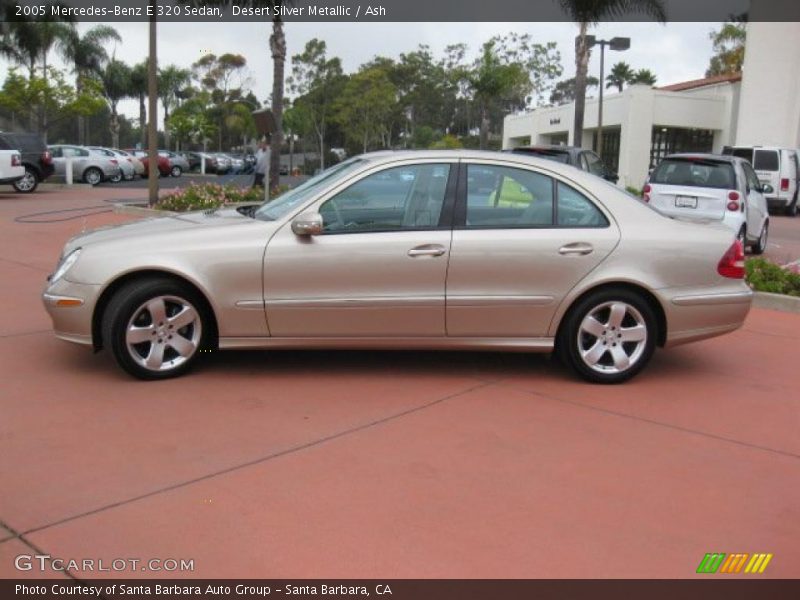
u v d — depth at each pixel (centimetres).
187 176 3969
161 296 538
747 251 1430
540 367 614
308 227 527
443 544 345
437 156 565
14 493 379
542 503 386
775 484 416
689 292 573
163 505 371
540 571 327
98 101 3625
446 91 7319
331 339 554
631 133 3391
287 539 345
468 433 472
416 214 555
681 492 403
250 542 342
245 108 6538
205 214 624
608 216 568
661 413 520
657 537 357
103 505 370
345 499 383
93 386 535
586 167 1478
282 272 538
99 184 2952
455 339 562
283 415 491
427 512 372
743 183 1232
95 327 541
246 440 450
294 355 622
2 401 501
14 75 3394
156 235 546
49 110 3512
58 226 1393
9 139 2250
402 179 559
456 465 426
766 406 540
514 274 552
